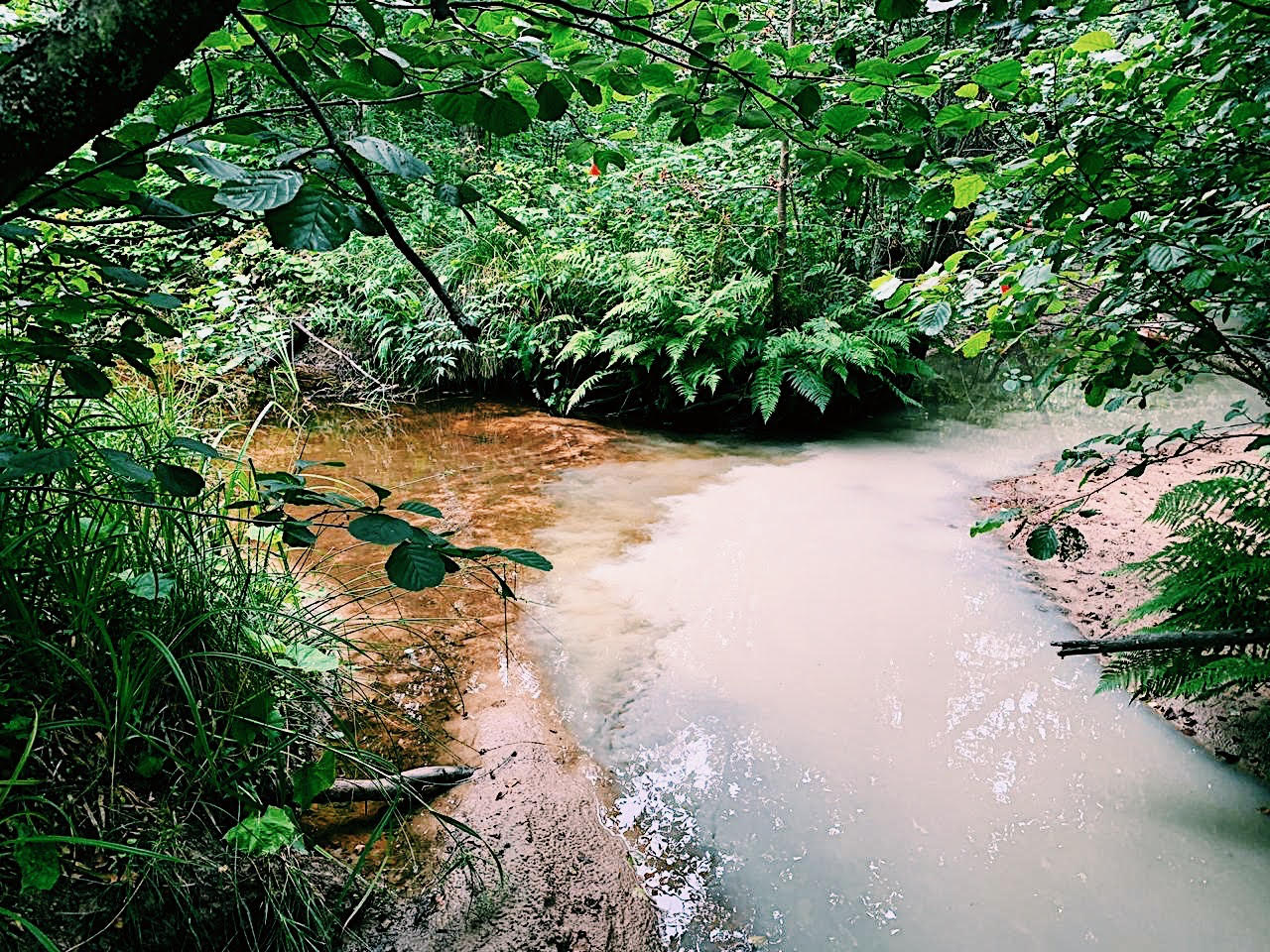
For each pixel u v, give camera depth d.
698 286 6.14
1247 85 1.83
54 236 1.56
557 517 4.18
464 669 2.76
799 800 2.27
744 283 5.81
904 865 2.05
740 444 5.64
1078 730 2.58
